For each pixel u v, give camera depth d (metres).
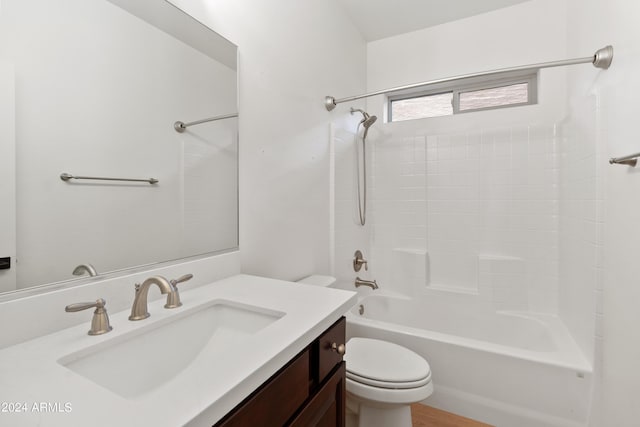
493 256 2.27
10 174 0.65
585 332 1.49
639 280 1.05
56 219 0.73
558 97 2.10
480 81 2.38
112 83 0.84
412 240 2.56
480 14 2.33
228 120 1.24
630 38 1.15
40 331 0.68
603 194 1.36
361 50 2.61
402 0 2.15
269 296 0.96
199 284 1.08
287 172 1.62
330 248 2.07
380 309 2.48
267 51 1.47
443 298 2.35
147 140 0.94
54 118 0.72
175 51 1.02
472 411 1.52
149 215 0.95
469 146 2.37
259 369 0.54
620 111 1.22
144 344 0.74
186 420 0.41
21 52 0.66
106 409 0.43
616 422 1.16
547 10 2.13
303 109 1.76
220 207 1.21
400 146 2.61
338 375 0.88
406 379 1.23
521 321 2.07
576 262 1.69
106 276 0.82
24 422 0.40
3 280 0.64
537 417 1.39
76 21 0.76
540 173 2.15
